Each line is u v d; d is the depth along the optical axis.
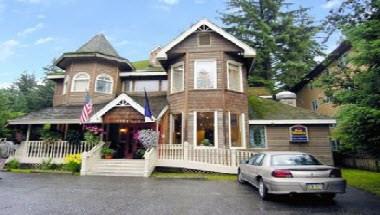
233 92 17.47
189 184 10.79
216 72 17.38
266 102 21.56
